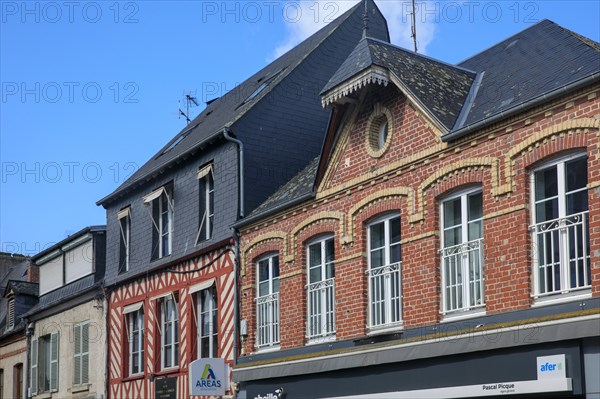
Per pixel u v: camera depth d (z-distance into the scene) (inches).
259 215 700.7
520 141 487.8
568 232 462.0
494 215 499.2
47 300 1135.0
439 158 539.2
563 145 462.6
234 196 759.7
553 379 446.6
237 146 768.9
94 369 976.3
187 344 802.8
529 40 593.9
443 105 559.2
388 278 579.2
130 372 917.8
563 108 464.1
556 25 577.3
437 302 532.7
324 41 858.1
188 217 831.7
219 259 764.0
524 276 477.4
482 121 505.7
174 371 822.5
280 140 794.2
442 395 510.9
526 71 550.6
